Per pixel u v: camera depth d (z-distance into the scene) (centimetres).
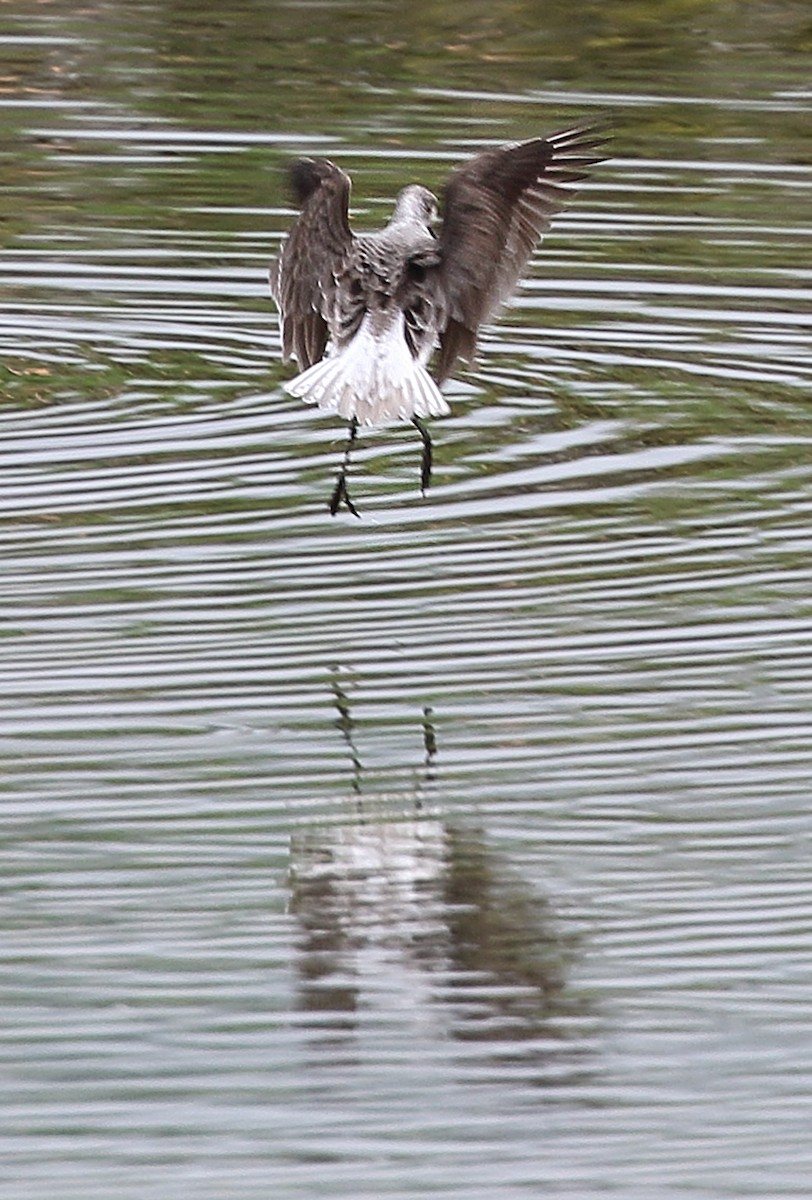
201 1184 993
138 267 2206
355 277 1302
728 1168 1009
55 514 1647
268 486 1709
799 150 2480
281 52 2775
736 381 1941
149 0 2950
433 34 2841
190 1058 1082
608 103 2602
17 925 1176
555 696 1396
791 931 1176
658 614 1496
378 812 1273
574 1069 1072
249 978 1141
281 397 1908
